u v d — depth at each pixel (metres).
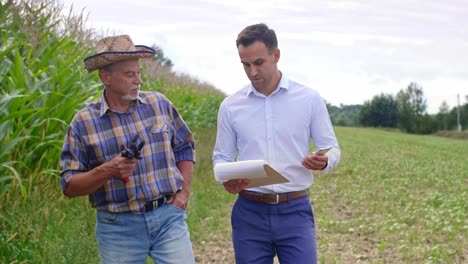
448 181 16.11
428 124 85.69
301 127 4.46
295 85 4.53
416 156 25.89
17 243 5.73
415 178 16.48
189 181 4.42
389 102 96.81
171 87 18.19
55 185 7.09
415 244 8.57
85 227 6.46
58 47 8.35
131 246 4.19
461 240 8.84
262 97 4.49
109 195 4.13
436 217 10.07
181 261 4.22
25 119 6.90
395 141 41.34
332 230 9.63
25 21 8.45
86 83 8.16
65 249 5.58
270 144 4.46
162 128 4.23
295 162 4.47
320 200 12.73
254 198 4.49
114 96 4.12
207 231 9.29
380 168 19.36
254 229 4.52
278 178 4.20
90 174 3.94
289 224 4.46
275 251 4.68
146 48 4.15
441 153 28.55
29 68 7.49
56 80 7.51
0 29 8.06
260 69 4.30
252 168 4.09
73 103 7.26
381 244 8.24
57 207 6.82
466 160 23.80
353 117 111.38
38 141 6.99
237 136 4.58
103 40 4.07
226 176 4.16
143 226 4.17
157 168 4.20
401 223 10.02
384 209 11.48
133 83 4.06
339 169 18.69
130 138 4.14
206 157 15.55
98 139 4.11
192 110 16.86
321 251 8.33
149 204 4.16
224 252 8.21
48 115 7.13
